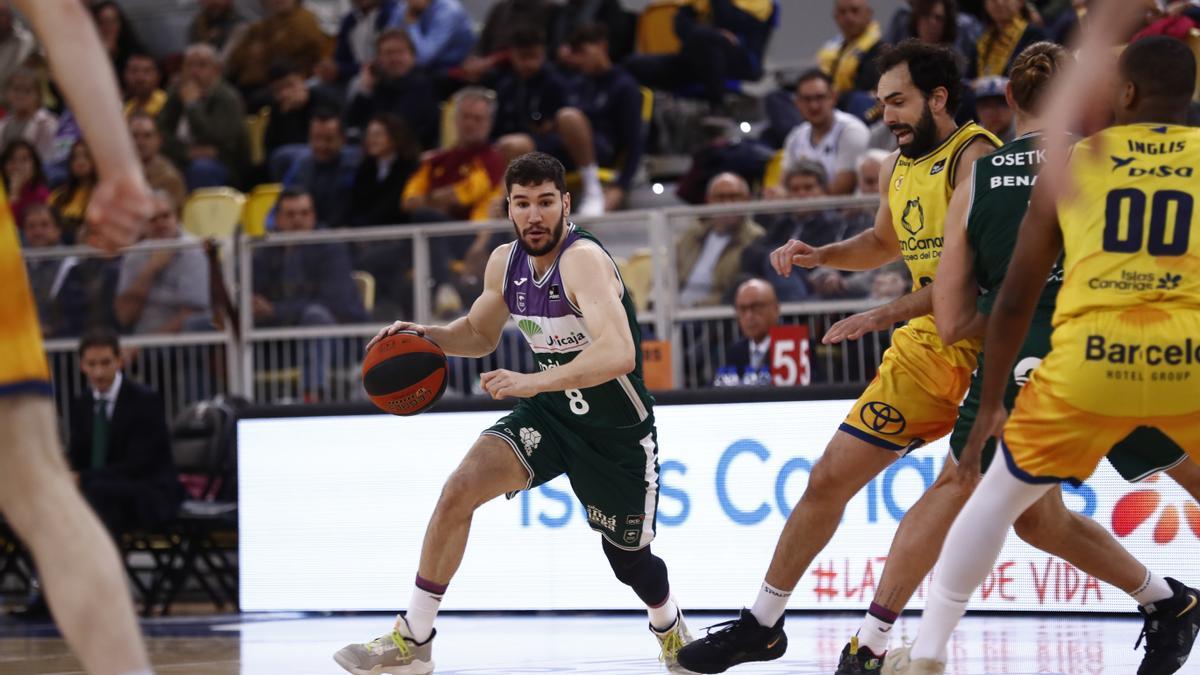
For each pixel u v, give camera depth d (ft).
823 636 36.81
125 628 14.78
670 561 43.04
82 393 51.96
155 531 50.65
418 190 61.52
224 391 55.06
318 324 53.78
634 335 29.53
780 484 42.04
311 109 73.72
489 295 30.63
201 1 84.64
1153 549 39.09
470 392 51.16
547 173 28.48
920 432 27.30
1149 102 21.74
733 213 48.96
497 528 44.70
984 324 24.41
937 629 22.43
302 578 46.52
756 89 75.72
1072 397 20.94
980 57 54.95
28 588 55.57
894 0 80.23
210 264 54.95
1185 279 20.86
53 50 14.06
